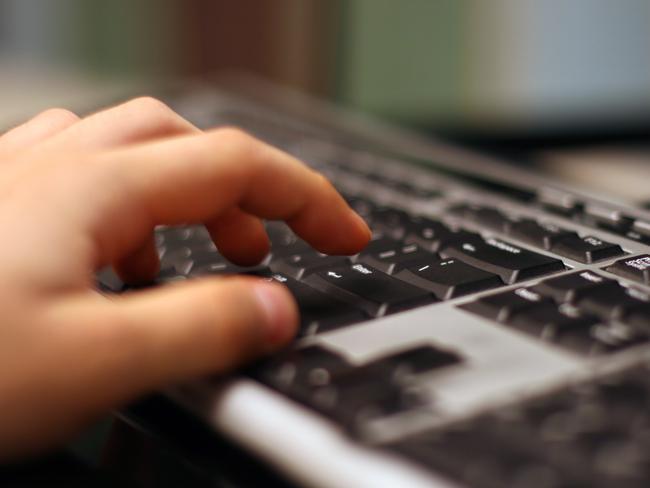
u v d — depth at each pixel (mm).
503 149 703
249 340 262
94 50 1049
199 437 254
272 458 230
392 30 933
